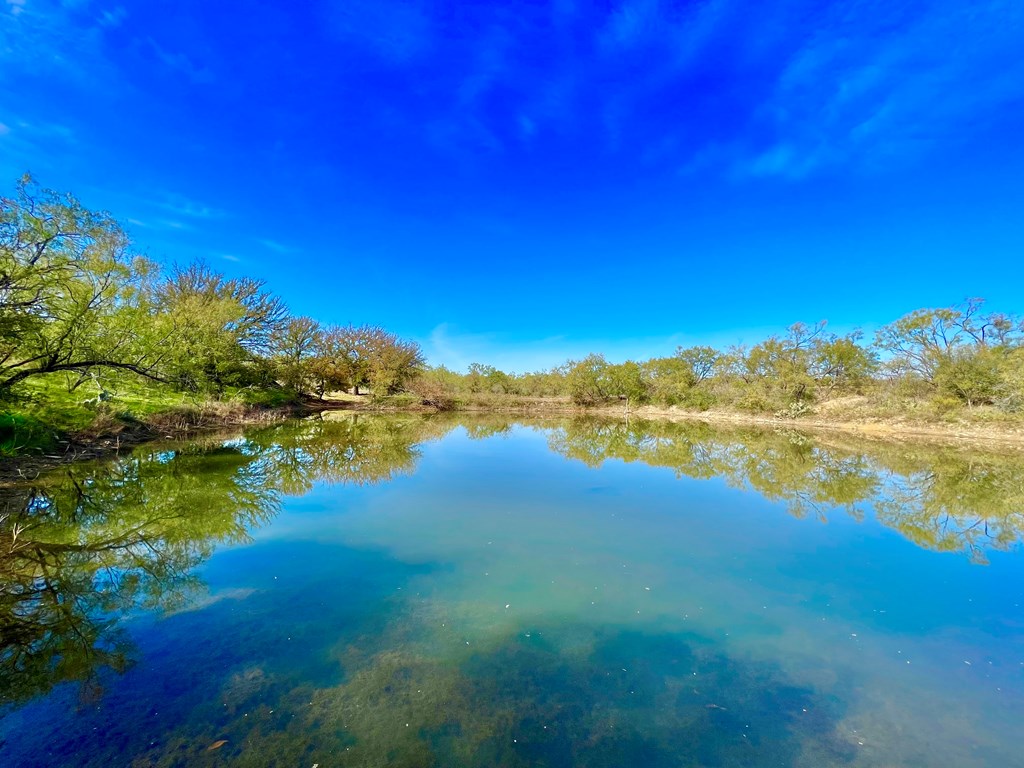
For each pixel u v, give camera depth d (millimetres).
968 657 5117
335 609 5898
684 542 8758
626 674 4691
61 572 6781
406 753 3582
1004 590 6836
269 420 28016
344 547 8156
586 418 41688
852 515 10898
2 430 12672
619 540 8781
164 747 3568
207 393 25250
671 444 23922
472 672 4648
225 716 3924
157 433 18625
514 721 3975
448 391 50156
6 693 4176
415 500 11555
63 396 17000
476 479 14273
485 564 7477
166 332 17031
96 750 3523
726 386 46969
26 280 10812
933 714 4203
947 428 29344
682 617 5902
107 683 4340
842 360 39844
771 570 7496
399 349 50594
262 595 6266
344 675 4535
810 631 5617
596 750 3699
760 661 4980
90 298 12570
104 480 11961
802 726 4023
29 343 11680
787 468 17156
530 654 4996
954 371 30328
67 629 5316
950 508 11609
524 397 57375
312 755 3527
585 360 53000
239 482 12695
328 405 42875
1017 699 4426
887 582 7090
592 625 5648
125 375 15469
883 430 31047
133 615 5660
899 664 4973
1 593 6102
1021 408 27016
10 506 9445
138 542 8117
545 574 7129
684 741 3824
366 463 16734
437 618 5723
